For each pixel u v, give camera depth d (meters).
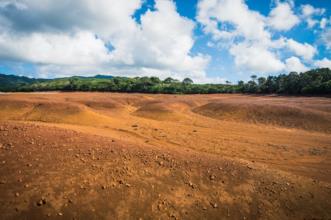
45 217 6.39
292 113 30.62
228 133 23.59
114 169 8.72
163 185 8.35
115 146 10.86
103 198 7.28
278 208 8.10
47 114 28.25
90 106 40.78
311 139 21.30
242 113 34.34
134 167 9.09
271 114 31.97
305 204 8.43
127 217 6.85
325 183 10.36
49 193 7.08
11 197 6.77
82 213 6.67
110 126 24.86
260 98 64.00
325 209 8.30
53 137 10.85
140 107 44.59
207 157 11.19
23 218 6.27
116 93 80.06
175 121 32.12
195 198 8.04
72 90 87.00
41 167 8.19
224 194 8.41
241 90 89.25
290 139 21.20
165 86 87.38
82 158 9.15
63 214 6.55
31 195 6.92
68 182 7.63
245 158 15.15
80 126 22.28
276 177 10.03
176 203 7.68
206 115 37.56
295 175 10.95
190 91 86.75
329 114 28.75
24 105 31.66
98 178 8.06
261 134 23.44
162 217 7.10
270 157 15.46
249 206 8.05
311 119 28.12
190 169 9.57
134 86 85.38
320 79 69.62
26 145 9.59
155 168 9.27
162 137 20.48
